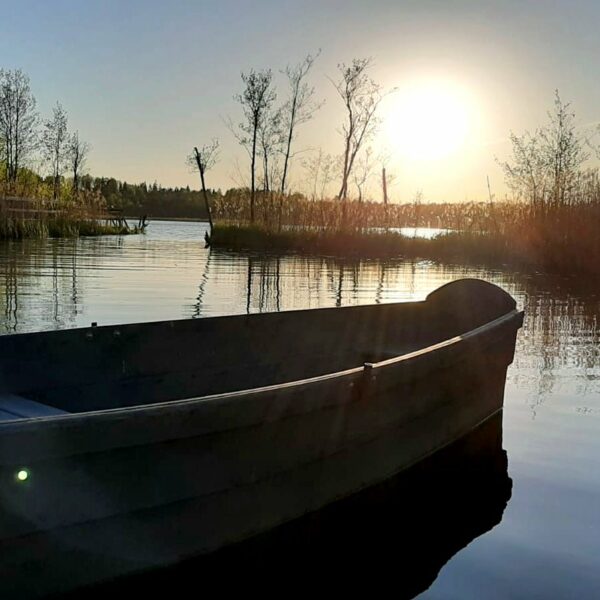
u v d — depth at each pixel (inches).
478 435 197.3
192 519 113.8
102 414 99.1
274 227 1055.6
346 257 875.4
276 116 1114.7
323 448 134.0
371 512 150.3
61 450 95.2
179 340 191.3
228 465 116.5
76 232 1234.0
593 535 139.3
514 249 804.6
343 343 236.8
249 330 209.0
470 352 182.4
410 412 159.8
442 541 136.9
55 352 164.1
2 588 95.5
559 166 769.6
